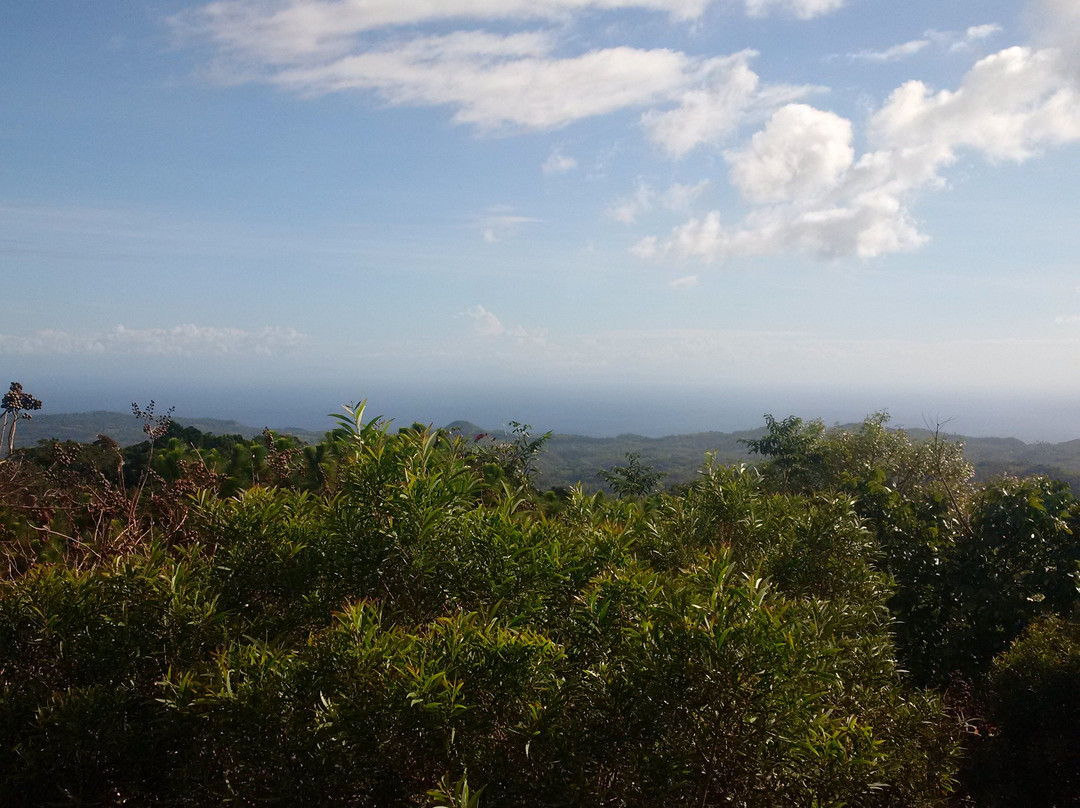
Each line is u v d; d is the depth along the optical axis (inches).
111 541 178.5
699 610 106.6
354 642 102.6
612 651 114.3
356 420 144.5
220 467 259.8
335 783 94.7
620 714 105.4
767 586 115.6
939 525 253.1
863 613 158.1
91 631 114.0
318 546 134.6
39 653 112.9
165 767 104.7
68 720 101.3
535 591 124.9
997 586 233.3
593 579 123.0
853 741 115.5
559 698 105.0
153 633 113.8
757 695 99.8
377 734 94.9
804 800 106.7
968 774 189.9
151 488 221.8
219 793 100.4
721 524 193.2
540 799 100.9
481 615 119.5
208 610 116.4
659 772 101.2
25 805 102.4
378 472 134.5
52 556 179.3
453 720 95.7
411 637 104.3
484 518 132.6
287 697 98.0
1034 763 179.5
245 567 131.8
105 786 105.7
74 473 224.8
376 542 131.3
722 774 105.0
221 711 96.7
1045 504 240.5
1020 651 197.5
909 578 242.1
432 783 99.9
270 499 141.5
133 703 105.1
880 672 141.1
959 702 215.2
